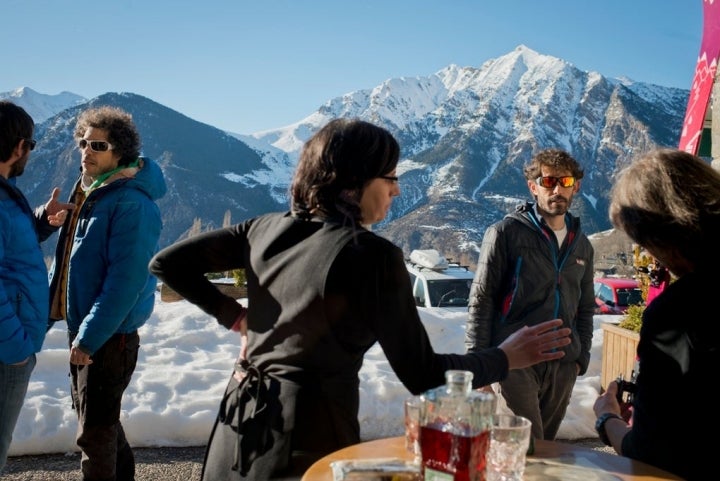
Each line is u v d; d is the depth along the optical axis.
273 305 2.02
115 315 3.30
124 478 3.88
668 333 1.86
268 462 1.91
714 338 1.78
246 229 2.26
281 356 1.97
